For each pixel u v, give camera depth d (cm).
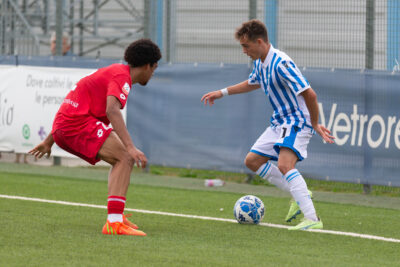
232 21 3962
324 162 3155
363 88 3069
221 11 3981
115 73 1881
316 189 3312
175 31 3994
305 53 3584
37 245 1728
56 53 3972
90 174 3581
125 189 1920
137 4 4838
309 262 1642
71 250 1677
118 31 4922
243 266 1570
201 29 4044
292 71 2047
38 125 3762
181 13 4034
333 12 3494
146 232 1983
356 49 3438
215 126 3403
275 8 3644
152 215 2338
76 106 1908
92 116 1914
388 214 2569
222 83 3388
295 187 2114
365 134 3069
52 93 3716
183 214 2384
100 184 3184
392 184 3012
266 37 2109
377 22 3253
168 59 3978
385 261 1694
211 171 3700
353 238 2009
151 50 1914
